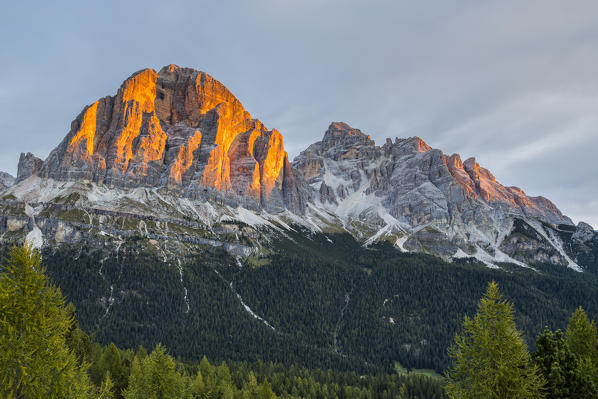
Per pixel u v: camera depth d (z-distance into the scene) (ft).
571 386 138.21
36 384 112.78
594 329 158.92
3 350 109.81
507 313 140.56
